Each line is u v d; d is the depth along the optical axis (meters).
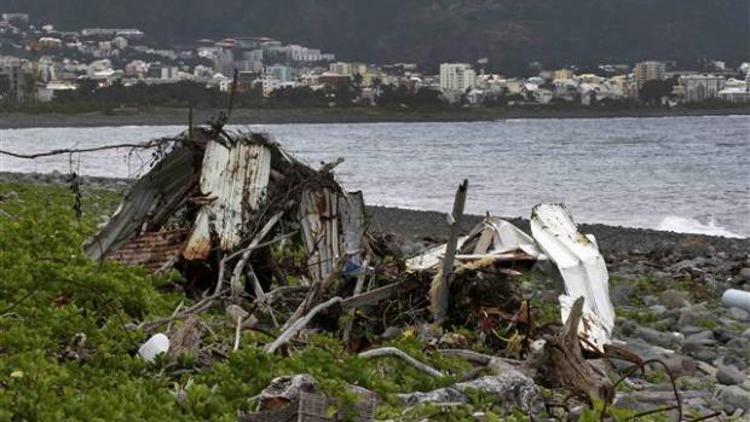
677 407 26.83
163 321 28.91
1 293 29.36
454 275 33.22
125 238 35.91
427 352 30.58
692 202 140.12
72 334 27.00
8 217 44.81
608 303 34.06
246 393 24.52
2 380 23.03
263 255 35.25
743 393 30.64
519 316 32.56
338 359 28.52
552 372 28.91
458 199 32.78
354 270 34.41
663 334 38.44
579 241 36.09
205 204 34.94
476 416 25.16
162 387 24.56
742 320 44.94
